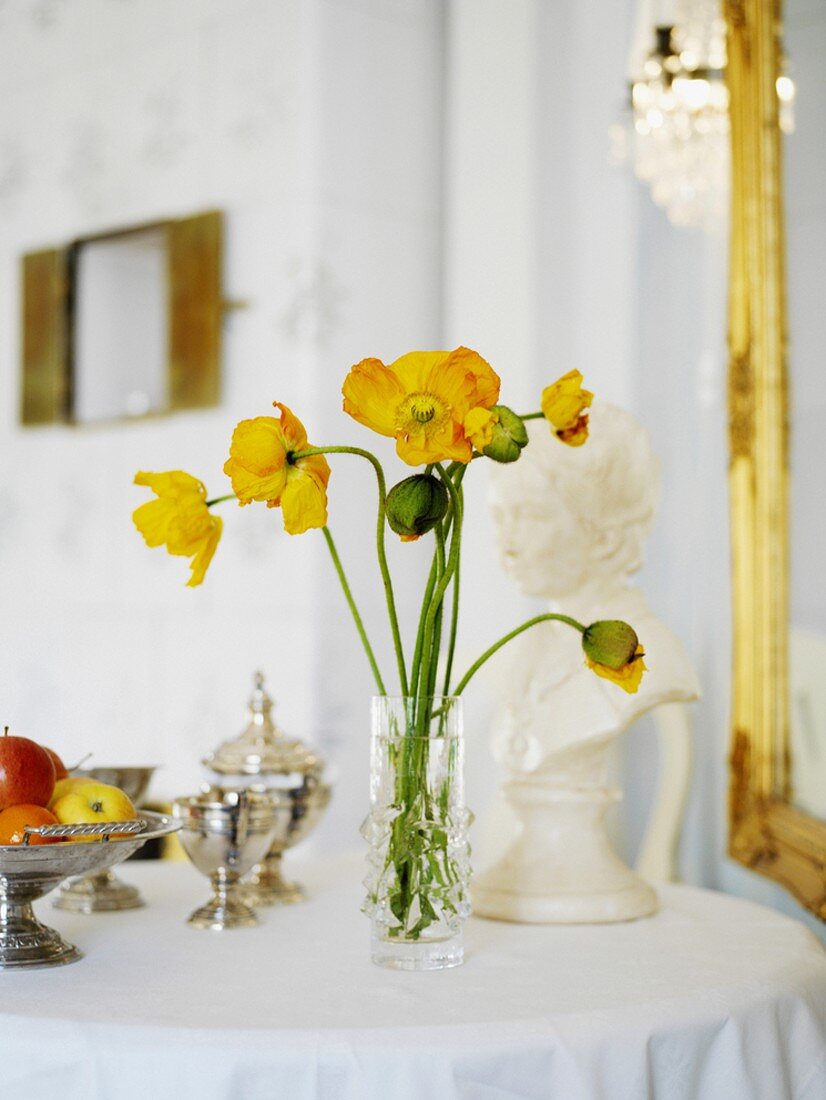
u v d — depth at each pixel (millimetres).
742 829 2012
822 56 1812
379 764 1252
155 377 3352
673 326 2529
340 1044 1001
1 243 3760
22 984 1170
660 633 1567
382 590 3055
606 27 2727
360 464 3025
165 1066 1004
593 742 1502
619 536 1564
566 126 2811
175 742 3264
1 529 3701
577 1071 1024
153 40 3391
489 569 2816
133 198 3432
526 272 2822
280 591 3041
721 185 2289
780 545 1928
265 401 3094
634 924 1476
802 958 1302
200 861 1432
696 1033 1098
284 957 1281
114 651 3412
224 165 3209
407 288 3141
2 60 3750
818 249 1824
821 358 1826
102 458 3459
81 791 1311
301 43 3035
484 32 2941
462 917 1258
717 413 2395
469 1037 1017
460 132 2984
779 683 1926
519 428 1110
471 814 1283
